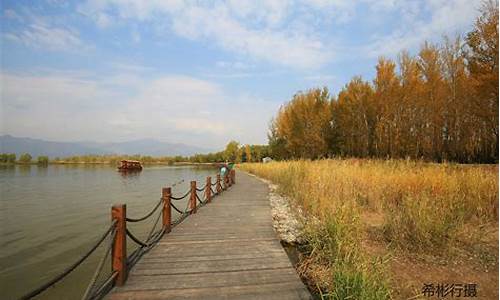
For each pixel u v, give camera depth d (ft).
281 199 41.63
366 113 109.19
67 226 34.06
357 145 111.45
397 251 18.04
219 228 24.32
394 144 93.97
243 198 42.83
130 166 165.99
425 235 17.97
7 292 17.71
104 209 45.09
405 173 34.65
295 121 110.93
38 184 87.10
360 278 11.42
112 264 13.43
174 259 16.83
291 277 14.44
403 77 89.81
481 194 26.25
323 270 15.37
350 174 36.04
